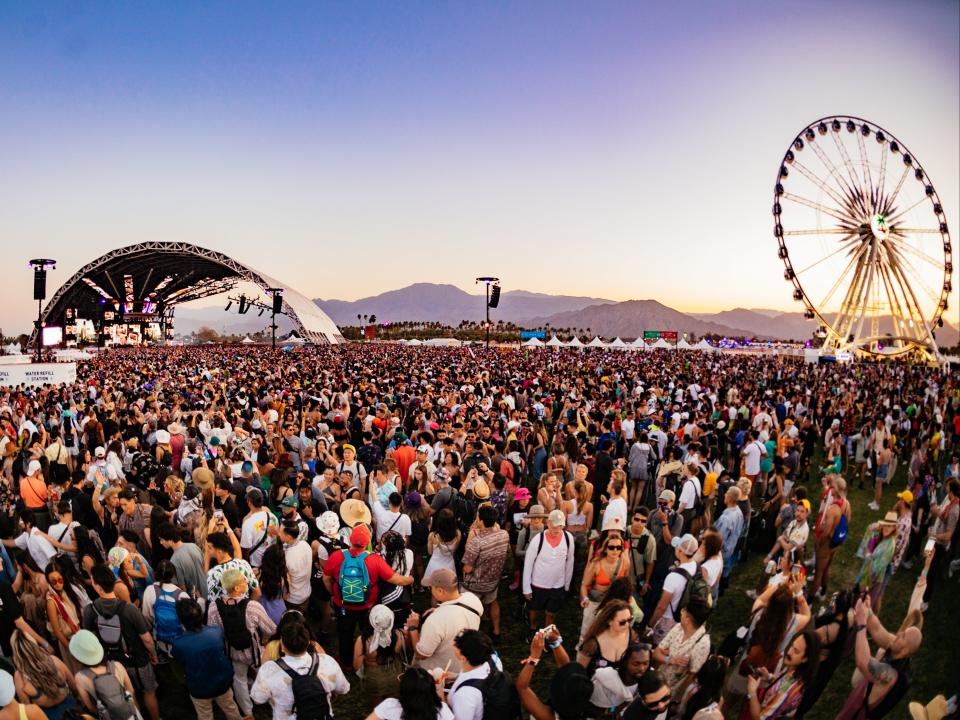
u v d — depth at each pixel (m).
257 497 6.80
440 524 6.57
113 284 82.31
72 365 24.58
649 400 18.69
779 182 42.91
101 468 9.05
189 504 7.25
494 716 3.75
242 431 11.17
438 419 14.70
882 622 4.81
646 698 3.66
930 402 14.77
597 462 10.74
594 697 4.07
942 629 4.71
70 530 6.49
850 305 43.78
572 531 8.17
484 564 6.54
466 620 4.73
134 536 6.07
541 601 6.52
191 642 4.81
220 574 5.34
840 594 4.89
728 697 4.49
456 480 9.16
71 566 5.52
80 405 16.12
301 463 10.81
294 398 17.75
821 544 6.41
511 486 9.26
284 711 4.18
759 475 11.03
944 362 27.38
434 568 6.53
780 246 42.97
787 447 11.12
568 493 8.30
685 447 11.75
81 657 4.18
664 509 6.93
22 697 4.25
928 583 5.16
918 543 5.94
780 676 4.61
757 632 4.68
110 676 4.26
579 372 28.98
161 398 18.34
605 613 4.44
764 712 4.54
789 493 9.06
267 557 5.71
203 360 42.50
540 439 12.52
